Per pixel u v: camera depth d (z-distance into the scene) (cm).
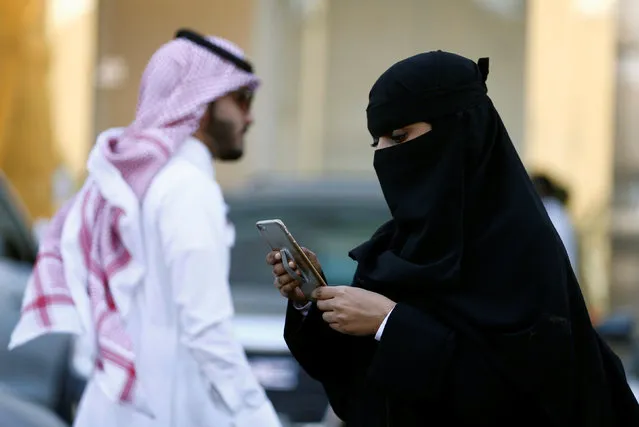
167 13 3184
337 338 707
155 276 876
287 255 686
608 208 2897
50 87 3212
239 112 962
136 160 887
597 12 2952
